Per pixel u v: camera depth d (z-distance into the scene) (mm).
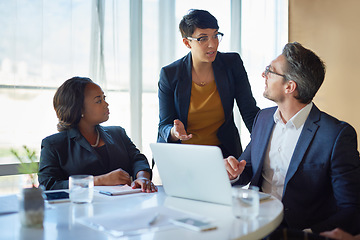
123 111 3660
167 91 2832
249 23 4469
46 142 2316
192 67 2822
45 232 1273
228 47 4336
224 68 2832
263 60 4566
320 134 1929
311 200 1936
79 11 3432
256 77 4527
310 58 1985
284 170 2043
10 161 3117
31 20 3209
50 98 3303
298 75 1973
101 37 3523
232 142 2906
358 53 4410
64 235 1243
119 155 2432
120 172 2109
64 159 2299
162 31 3879
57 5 3336
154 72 3848
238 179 2139
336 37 4535
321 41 4629
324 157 1895
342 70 4516
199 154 1611
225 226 1319
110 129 2553
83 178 1685
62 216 1463
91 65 3486
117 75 3609
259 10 4531
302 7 4699
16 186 3188
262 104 4543
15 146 3148
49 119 3301
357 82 4426
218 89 2809
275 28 4637
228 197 1608
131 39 3688
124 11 3641
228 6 4301
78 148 2316
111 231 1255
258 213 1445
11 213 1522
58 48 3342
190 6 4043
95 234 1249
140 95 3727
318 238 1466
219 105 2834
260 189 2139
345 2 4473
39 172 2236
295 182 1938
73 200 1670
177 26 3963
